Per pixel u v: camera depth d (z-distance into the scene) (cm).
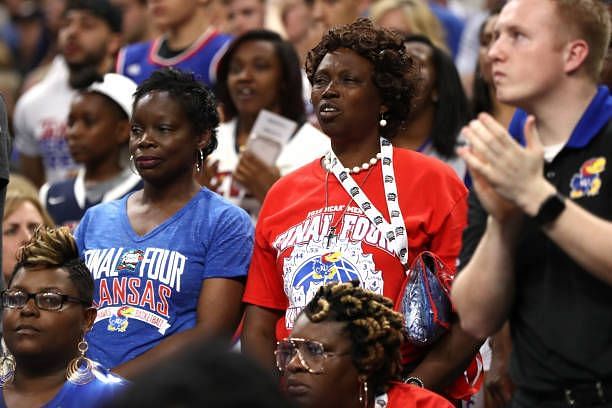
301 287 1102
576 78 920
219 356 452
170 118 1199
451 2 2800
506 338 1366
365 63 1133
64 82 2045
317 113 1146
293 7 2214
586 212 854
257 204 1487
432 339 1104
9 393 1006
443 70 1536
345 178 1131
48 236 1016
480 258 899
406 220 1111
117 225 1209
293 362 968
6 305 1004
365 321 967
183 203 1210
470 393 1162
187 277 1174
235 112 1619
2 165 1102
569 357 889
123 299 1170
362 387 976
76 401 991
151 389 444
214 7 2253
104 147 1606
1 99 1120
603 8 929
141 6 2303
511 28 927
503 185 843
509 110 1612
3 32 3073
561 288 901
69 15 2006
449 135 1523
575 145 905
